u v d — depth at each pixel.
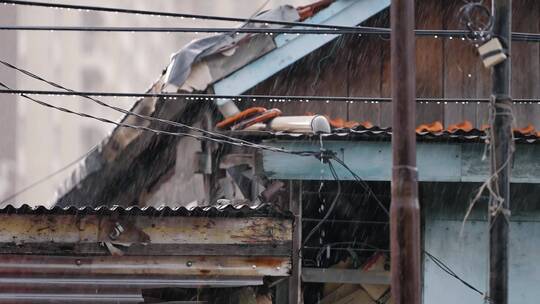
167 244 33.06
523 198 37.78
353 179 35.44
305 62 44.03
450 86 45.19
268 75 42.56
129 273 33.03
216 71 42.03
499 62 29.64
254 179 38.84
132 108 43.75
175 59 41.88
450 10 45.38
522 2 46.28
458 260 37.69
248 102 43.69
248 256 33.31
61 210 32.69
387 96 44.34
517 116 45.56
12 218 32.66
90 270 32.91
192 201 46.78
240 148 43.19
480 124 44.97
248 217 33.31
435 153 35.78
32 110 115.81
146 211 32.84
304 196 38.66
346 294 38.72
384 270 38.16
